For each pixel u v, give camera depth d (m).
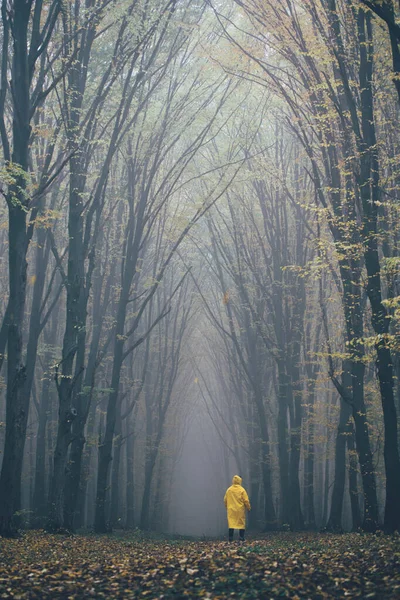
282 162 30.03
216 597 7.94
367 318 23.95
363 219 17.55
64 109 20.05
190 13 24.92
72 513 22.03
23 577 9.55
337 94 19.52
